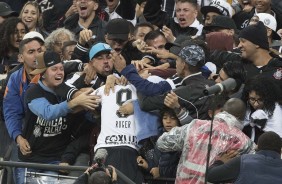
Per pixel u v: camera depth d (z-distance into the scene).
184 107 25.16
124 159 25.44
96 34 32.06
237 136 23.86
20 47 27.97
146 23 30.73
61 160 26.52
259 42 26.83
